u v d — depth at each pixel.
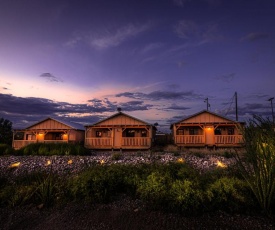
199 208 5.21
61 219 5.25
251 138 5.42
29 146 20.67
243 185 5.77
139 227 4.70
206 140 25.77
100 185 6.23
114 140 26.48
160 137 32.62
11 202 6.23
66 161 14.05
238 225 4.61
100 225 4.87
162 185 5.92
